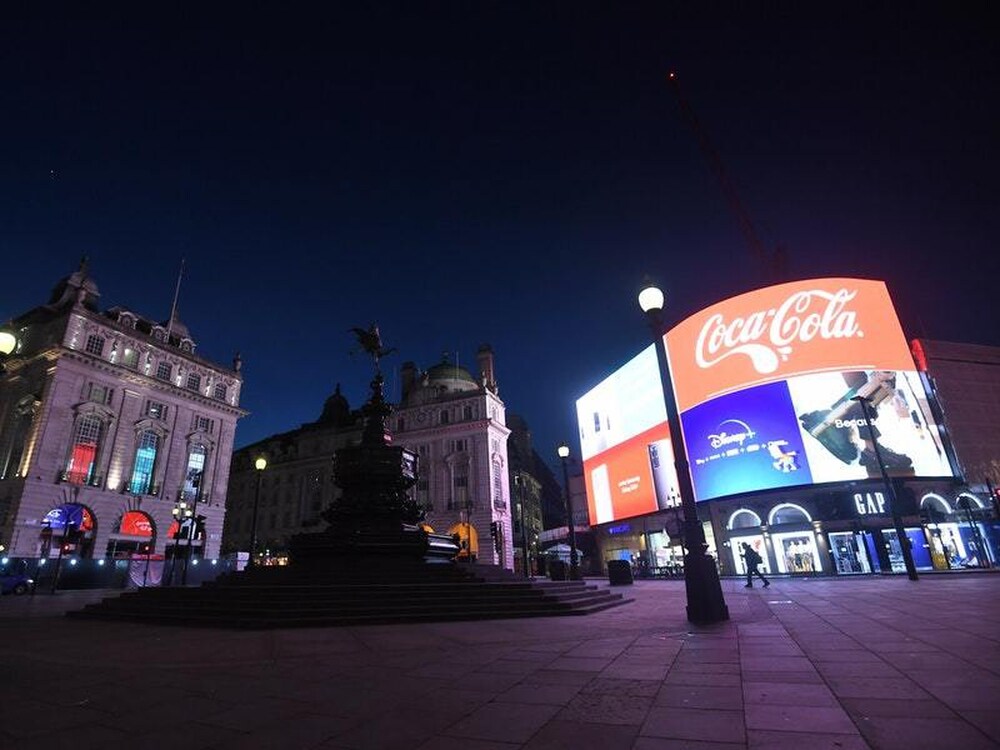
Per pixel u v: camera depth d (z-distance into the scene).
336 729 4.56
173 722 4.86
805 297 38.12
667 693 5.26
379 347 20.36
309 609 12.02
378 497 17.94
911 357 37.31
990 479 35.50
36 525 40.88
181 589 14.94
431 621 12.07
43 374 45.00
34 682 6.48
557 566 26.22
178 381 53.84
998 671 5.38
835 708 4.50
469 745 4.09
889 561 30.92
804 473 34.78
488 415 64.62
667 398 11.65
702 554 10.66
